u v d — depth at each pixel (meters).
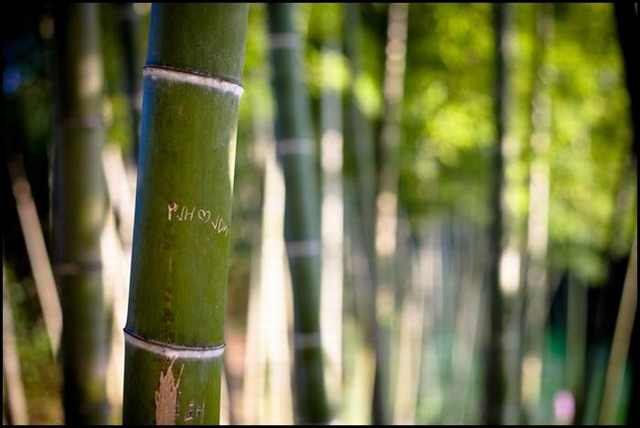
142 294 0.92
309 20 3.68
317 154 4.41
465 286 6.41
